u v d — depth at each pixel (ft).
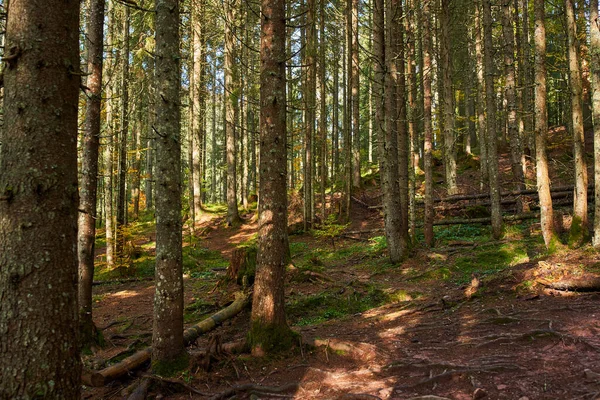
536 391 13.83
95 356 23.75
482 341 19.29
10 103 9.21
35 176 9.04
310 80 66.23
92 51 25.26
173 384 17.63
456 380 15.49
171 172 19.19
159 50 19.07
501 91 85.35
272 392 16.58
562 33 74.23
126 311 35.17
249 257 36.09
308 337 23.34
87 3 37.93
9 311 8.77
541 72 35.35
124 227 51.37
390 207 43.62
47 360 8.87
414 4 56.59
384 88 43.68
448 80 65.51
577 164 33.76
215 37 77.92
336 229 58.23
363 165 114.83
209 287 39.78
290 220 72.13
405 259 42.96
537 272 27.04
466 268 37.45
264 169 20.33
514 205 58.80
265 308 20.24
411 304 28.89
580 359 15.81
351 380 16.90
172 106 19.12
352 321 27.43
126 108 55.98
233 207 78.13
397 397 14.83
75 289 9.66
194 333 24.82
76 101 9.98
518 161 56.95
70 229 9.58
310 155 69.67
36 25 9.20
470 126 101.55
